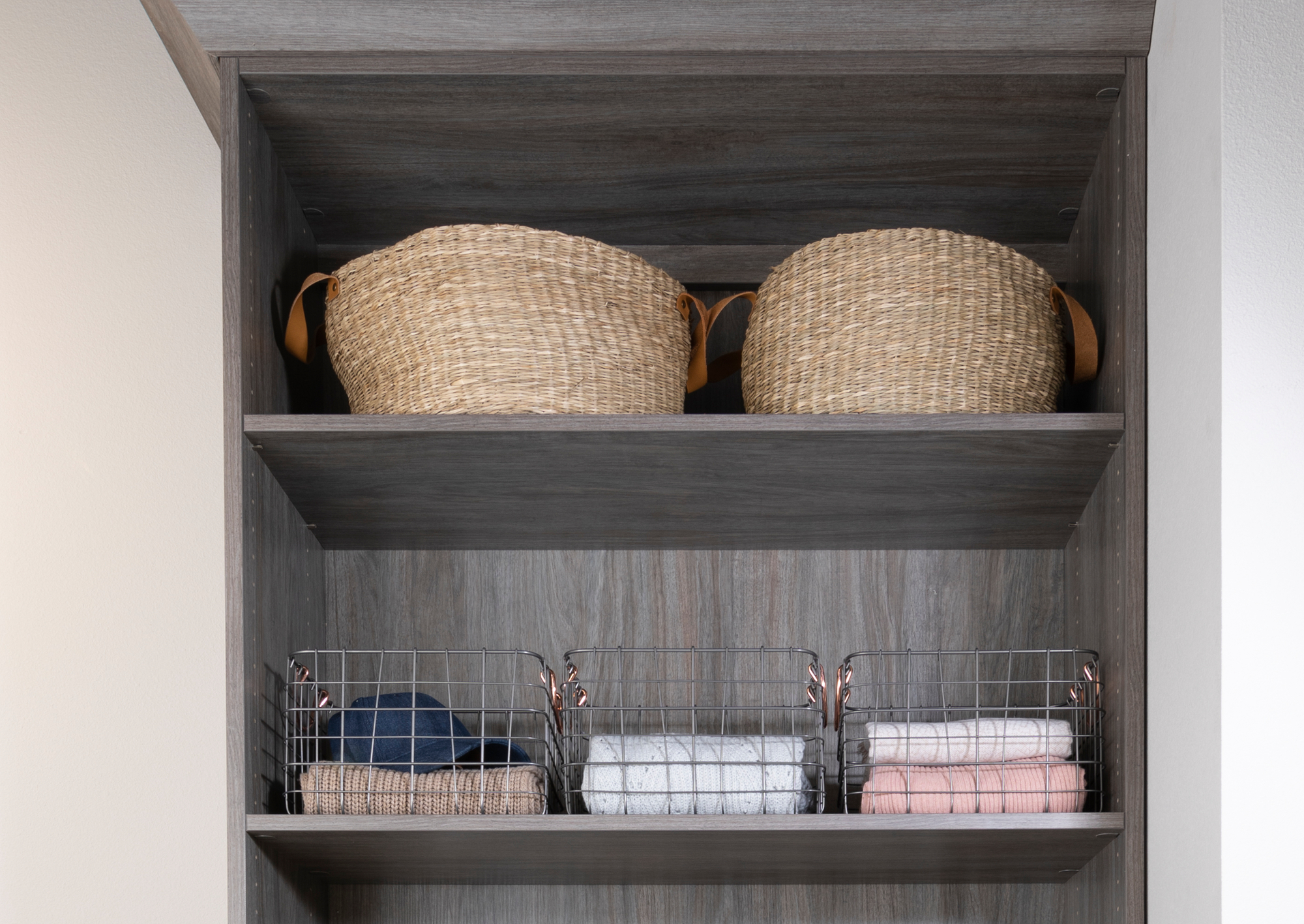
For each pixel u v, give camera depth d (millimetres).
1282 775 973
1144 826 1147
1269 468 993
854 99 1226
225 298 1174
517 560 1493
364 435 1162
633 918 1458
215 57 1178
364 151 1316
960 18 1154
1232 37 1021
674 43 1164
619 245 1515
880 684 1470
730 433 1156
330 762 1234
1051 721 1249
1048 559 1484
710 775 1222
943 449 1202
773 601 1486
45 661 1482
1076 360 1277
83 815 1467
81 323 1525
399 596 1485
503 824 1146
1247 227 1013
